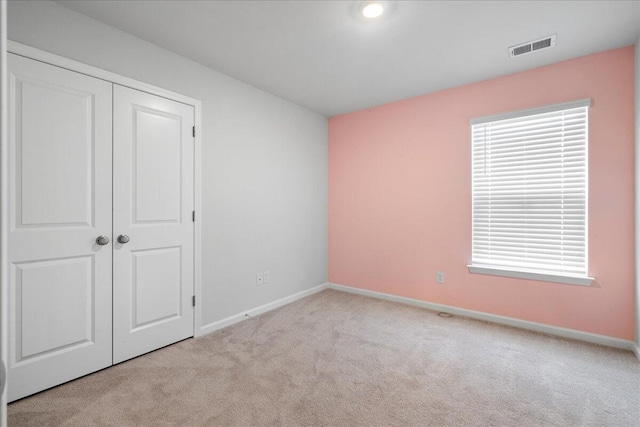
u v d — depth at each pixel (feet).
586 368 6.72
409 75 9.19
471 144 9.84
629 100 7.48
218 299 8.96
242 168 9.65
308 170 12.33
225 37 7.19
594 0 5.88
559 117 8.42
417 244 10.98
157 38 7.22
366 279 12.32
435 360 7.09
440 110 10.41
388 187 11.66
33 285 5.74
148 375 6.42
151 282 7.45
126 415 5.20
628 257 7.55
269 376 6.40
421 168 10.85
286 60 8.29
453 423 5.05
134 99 7.11
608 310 7.82
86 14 6.31
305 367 6.76
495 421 5.09
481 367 6.78
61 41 6.02
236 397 5.70
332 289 13.25
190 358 7.14
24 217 5.62
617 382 6.19
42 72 5.78
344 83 9.79
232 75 9.18
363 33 7.03
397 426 4.98
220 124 8.99
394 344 7.90
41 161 5.80
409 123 11.11
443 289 10.43
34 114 5.70
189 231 8.21
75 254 6.23
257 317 9.86
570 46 7.55
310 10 6.22
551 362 6.98
